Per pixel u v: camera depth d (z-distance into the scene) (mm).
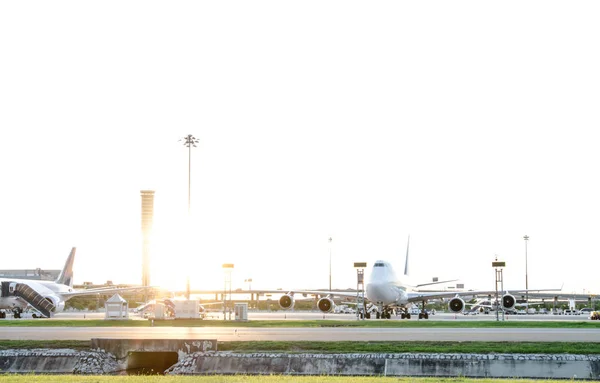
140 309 168875
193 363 61875
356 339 68250
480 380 49875
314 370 59500
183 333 76188
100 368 62531
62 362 62906
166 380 48938
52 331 81000
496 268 118188
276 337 70375
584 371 56625
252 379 49969
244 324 94062
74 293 166750
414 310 185250
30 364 62812
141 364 67375
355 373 58750
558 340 66750
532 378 56281
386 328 82250
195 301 109688
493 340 66812
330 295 145625
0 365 62906
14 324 96812
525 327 83875
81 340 67812
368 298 120000
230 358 61344
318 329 81562
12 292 138000
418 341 65250
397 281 120875
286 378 51125
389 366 58781
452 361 58188
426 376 57531
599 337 69375
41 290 146250
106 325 95125
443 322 94875
